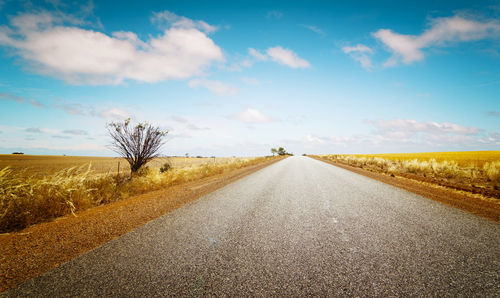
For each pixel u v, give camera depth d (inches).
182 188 336.8
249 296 80.8
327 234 145.4
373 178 467.8
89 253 116.6
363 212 201.0
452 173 506.6
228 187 345.4
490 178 423.8
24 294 81.8
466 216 188.7
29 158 1679.4
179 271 98.3
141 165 429.4
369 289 85.3
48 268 101.1
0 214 157.6
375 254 115.9
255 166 880.9
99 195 254.5
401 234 145.6
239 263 105.8
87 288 85.7
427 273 97.0
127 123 410.0
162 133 432.8
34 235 143.4
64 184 210.4
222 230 152.5
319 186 356.2
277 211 204.2
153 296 80.8
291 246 126.0
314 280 91.3
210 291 83.7
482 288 86.3
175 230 152.3
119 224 165.2
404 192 303.9
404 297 80.8
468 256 114.0
